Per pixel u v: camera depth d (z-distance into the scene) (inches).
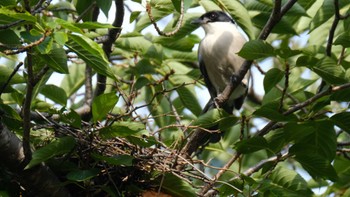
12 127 363.9
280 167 397.1
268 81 367.9
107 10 393.7
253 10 474.0
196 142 397.7
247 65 442.9
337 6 417.7
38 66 336.8
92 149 349.7
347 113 366.9
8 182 355.6
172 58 553.0
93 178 360.8
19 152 337.7
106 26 287.9
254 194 387.5
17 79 375.9
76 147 346.6
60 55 309.9
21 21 291.9
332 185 445.4
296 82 474.9
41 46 282.8
